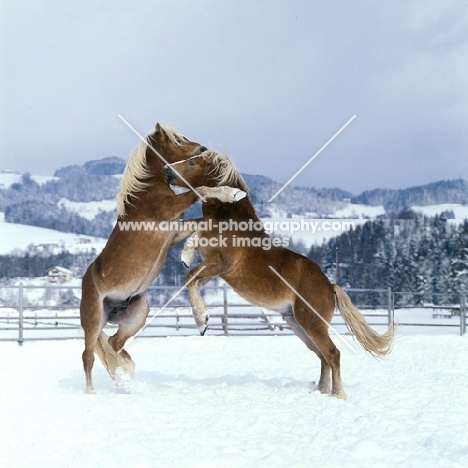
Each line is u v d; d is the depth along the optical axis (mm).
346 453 4602
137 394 7273
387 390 7461
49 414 6109
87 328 7578
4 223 116812
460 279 50219
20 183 127688
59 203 122625
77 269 69250
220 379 8727
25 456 4738
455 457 4520
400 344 13289
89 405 6551
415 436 5184
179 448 4789
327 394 7199
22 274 70125
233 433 5273
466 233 52656
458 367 9688
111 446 4895
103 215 115625
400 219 61375
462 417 5926
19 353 11906
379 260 57031
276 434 5219
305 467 4309
